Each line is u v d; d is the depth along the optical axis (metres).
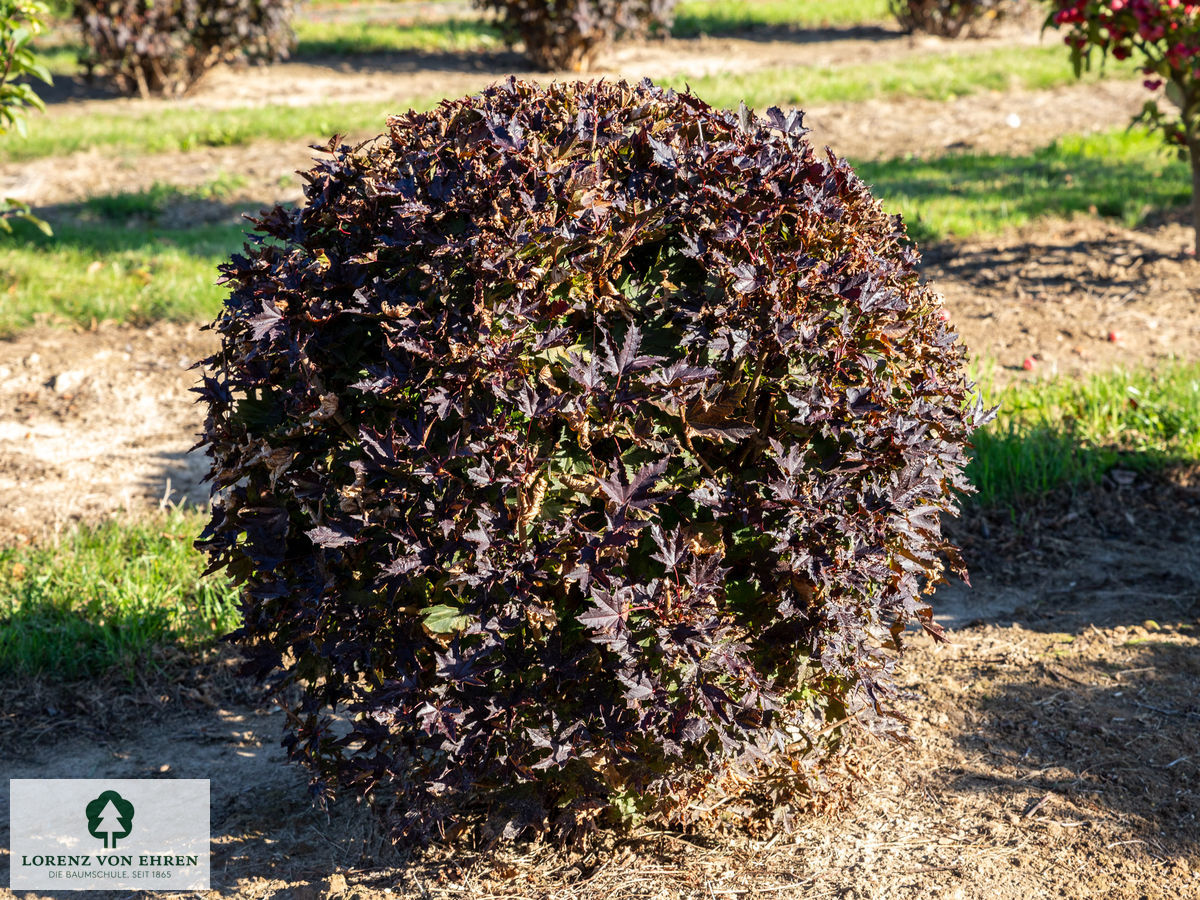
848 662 2.80
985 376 6.12
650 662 2.63
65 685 4.03
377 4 26.70
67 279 8.13
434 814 2.87
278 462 2.59
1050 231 8.86
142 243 9.23
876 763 3.43
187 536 4.83
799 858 3.00
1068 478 5.23
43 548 4.79
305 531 2.71
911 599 2.84
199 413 6.31
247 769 3.62
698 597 2.48
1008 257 8.31
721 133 2.79
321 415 2.53
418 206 2.48
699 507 2.66
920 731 3.59
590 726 2.68
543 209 2.51
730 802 3.12
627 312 2.56
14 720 3.86
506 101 2.82
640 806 2.94
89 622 4.23
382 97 15.83
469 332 2.46
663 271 2.65
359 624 2.65
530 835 3.09
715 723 2.54
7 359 6.89
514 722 2.63
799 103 14.37
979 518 5.03
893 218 3.10
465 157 2.60
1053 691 3.79
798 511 2.52
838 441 2.65
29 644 4.08
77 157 12.27
